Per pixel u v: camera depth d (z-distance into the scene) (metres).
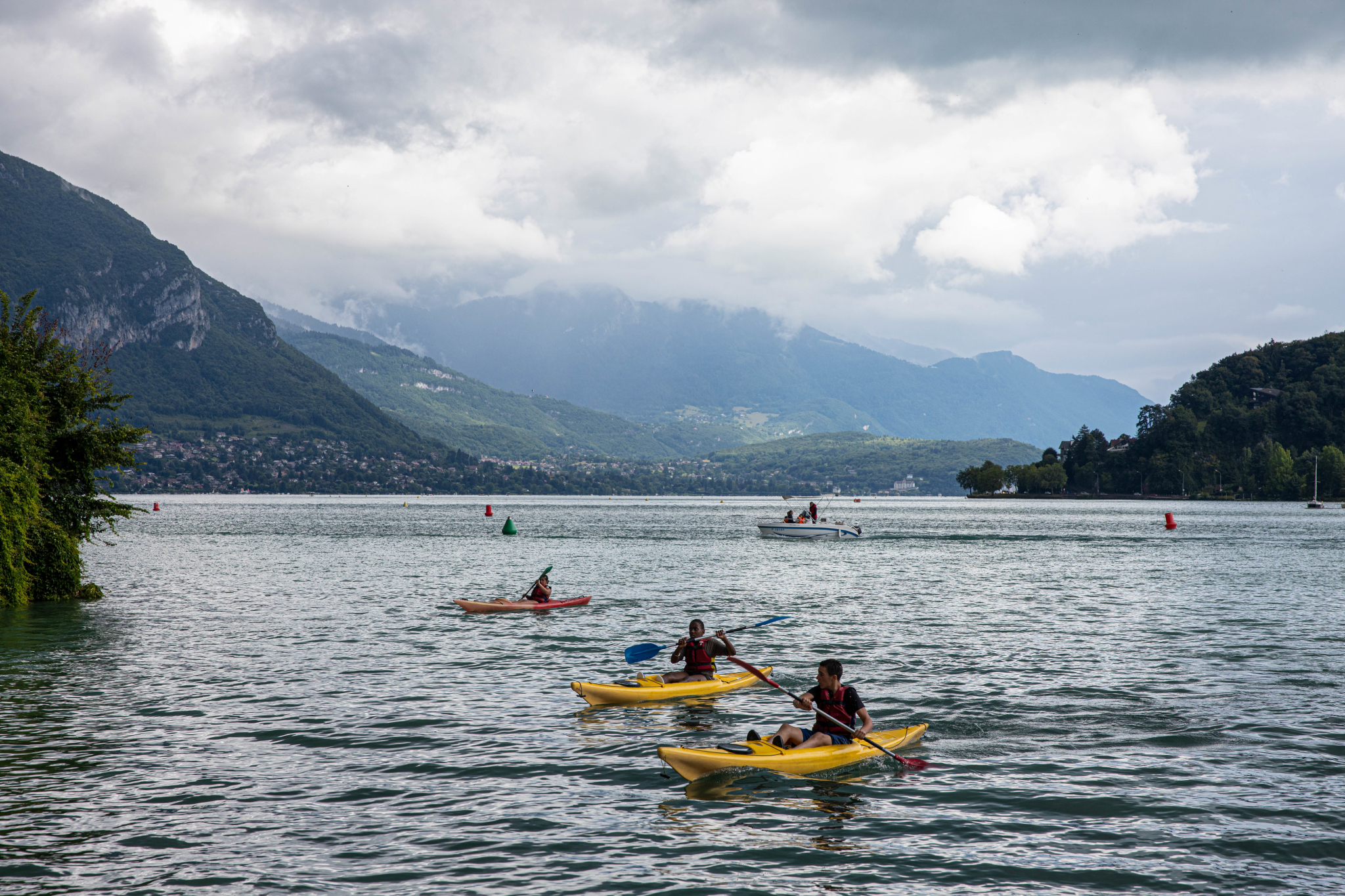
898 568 49.12
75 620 28.30
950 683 19.30
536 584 32.41
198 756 13.95
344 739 14.94
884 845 10.67
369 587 39.06
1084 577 43.25
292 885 9.57
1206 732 15.34
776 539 79.69
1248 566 48.84
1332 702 17.44
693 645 19.03
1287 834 10.93
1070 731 15.44
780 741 13.94
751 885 9.63
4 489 29.59
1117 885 9.61
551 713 16.81
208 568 48.06
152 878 9.69
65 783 12.62
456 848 10.55
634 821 11.42
